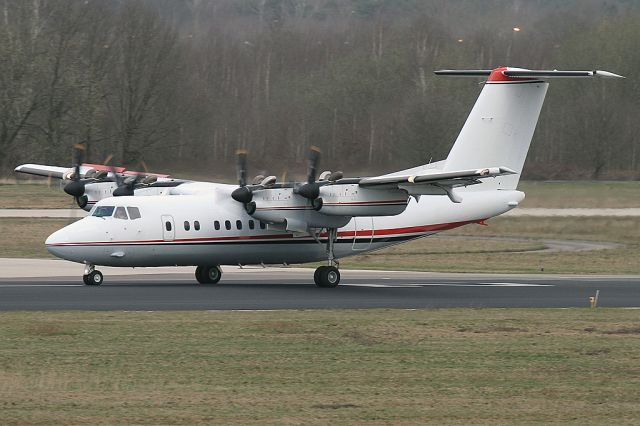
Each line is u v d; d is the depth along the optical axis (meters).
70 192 111.25
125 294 93.00
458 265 146.00
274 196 103.12
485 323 77.94
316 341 68.50
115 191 110.88
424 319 79.44
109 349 64.50
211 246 103.19
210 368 59.47
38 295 90.88
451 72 110.81
